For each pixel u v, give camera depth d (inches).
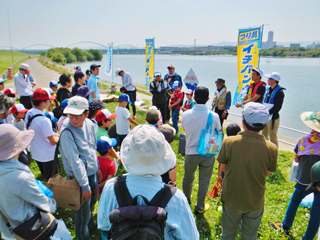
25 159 109.9
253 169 94.3
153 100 318.3
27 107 298.0
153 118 154.6
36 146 146.6
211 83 776.9
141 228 49.9
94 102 155.2
